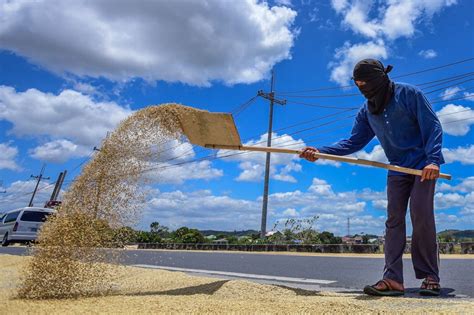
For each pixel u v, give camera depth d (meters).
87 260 3.69
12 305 3.00
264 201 23.08
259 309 2.73
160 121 4.09
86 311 2.69
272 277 6.01
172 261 9.61
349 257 10.52
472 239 11.38
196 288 3.96
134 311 2.67
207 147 4.38
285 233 17.66
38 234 3.67
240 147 4.25
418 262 3.79
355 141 4.34
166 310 2.70
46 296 3.47
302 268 7.46
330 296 3.61
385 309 2.79
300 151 4.04
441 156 3.62
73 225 3.60
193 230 22.58
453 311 2.65
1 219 20.75
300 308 2.78
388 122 3.87
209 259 10.41
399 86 3.84
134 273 5.41
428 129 3.66
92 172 3.78
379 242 13.49
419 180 3.68
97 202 3.74
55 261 3.54
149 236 22.27
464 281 4.98
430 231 3.67
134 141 3.96
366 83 3.81
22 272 3.70
